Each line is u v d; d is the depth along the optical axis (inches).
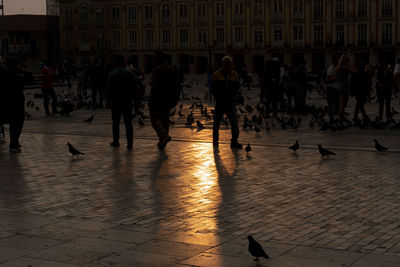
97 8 3243.1
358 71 666.8
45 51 3449.8
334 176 382.9
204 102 1136.8
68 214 292.8
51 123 738.2
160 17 3117.6
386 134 588.1
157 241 245.1
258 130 608.1
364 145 514.0
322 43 2839.6
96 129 665.6
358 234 253.9
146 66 3206.2
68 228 266.4
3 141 576.1
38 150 511.5
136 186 359.3
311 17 2839.6
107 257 224.4
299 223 272.7
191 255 226.4
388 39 2738.7
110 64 932.6
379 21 2743.6
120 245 239.6
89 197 331.0
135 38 3191.4
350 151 482.9
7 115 491.5
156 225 270.8
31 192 345.4
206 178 381.7
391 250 231.3
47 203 317.4
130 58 822.5
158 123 511.8
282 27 2893.7
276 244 240.2
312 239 247.1
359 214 287.9
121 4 3191.4
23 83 496.7
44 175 397.7
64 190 350.0
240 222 275.3
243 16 2952.8
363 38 2783.0
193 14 3046.3
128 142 514.0
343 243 241.0
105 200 323.0
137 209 301.9
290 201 316.5
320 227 265.6
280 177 382.0
